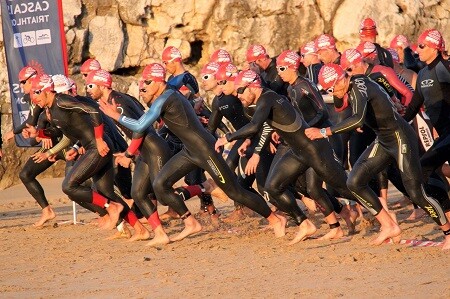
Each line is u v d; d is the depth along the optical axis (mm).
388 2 39219
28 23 26141
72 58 37906
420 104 20984
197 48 39844
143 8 38562
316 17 38938
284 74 21250
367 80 19016
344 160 23688
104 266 18766
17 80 26344
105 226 22844
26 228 25484
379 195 23219
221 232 23078
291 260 18531
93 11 38344
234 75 21953
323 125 21016
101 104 20641
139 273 17734
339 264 17734
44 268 18812
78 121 22172
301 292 15289
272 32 38750
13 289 16641
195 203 30500
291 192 21422
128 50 38875
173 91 20688
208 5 38500
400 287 15328
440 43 20391
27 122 24797
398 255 18391
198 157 20703
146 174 21328
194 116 20734
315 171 20203
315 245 20422
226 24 38688
